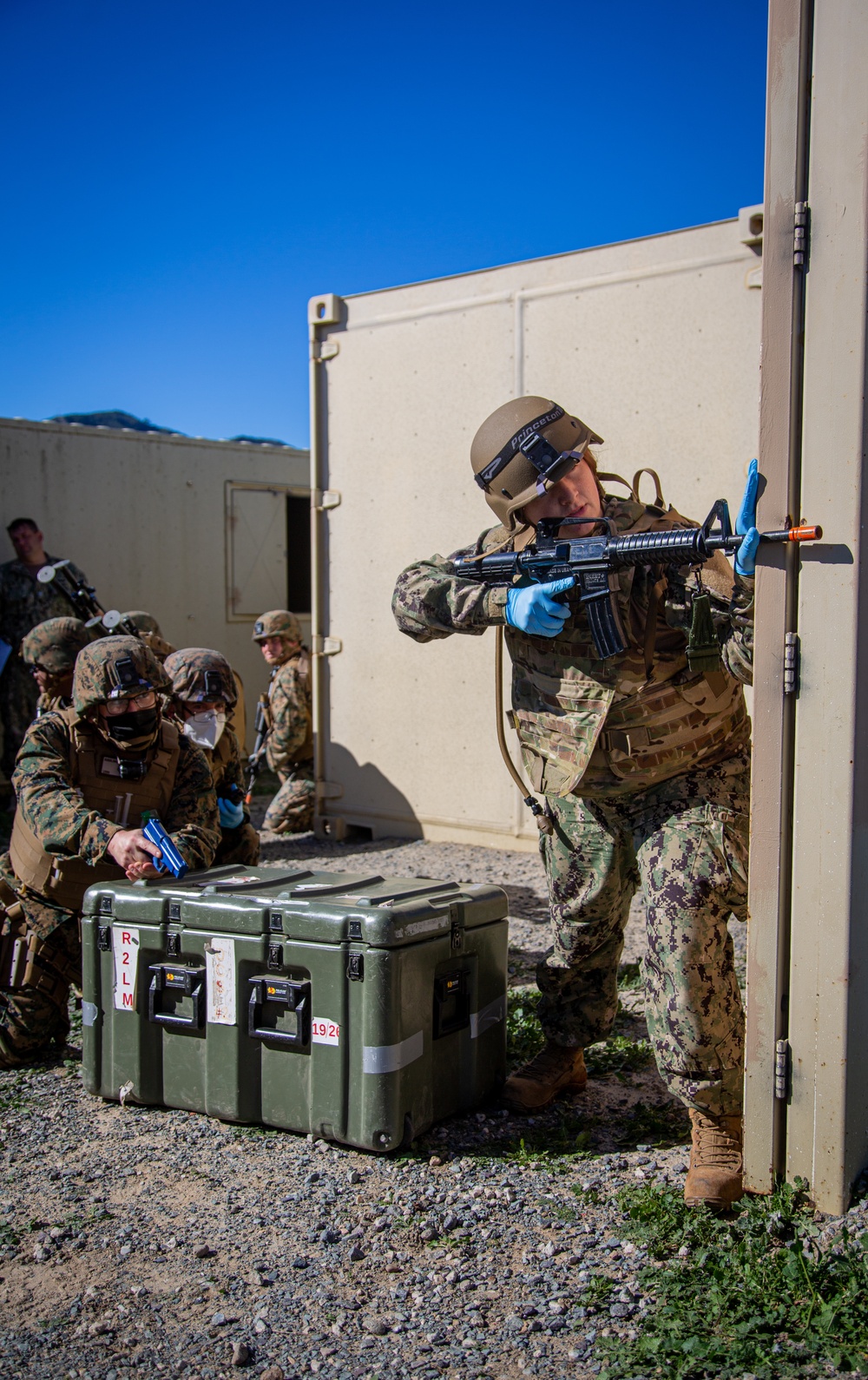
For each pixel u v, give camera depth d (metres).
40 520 10.03
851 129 2.44
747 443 5.99
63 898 3.82
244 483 11.43
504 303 6.83
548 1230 2.76
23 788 3.82
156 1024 3.45
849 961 2.59
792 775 2.64
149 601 10.78
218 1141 3.27
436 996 3.26
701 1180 2.75
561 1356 2.27
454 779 7.41
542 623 2.88
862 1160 2.73
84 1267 2.64
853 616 2.52
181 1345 2.34
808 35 2.49
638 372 6.33
